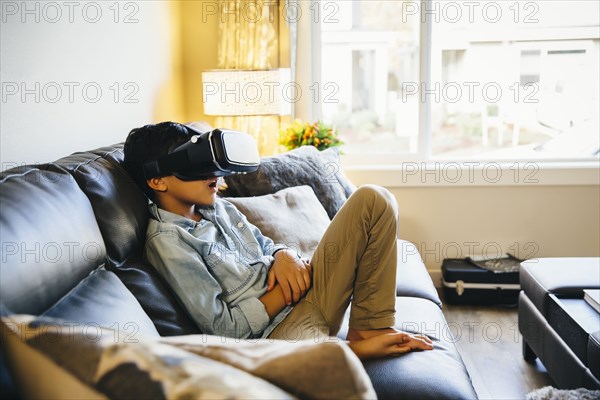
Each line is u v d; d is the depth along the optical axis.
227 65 3.25
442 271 3.28
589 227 3.33
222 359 0.77
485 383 2.30
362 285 1.57
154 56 2.84
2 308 0.87
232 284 1.54
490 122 3.54
